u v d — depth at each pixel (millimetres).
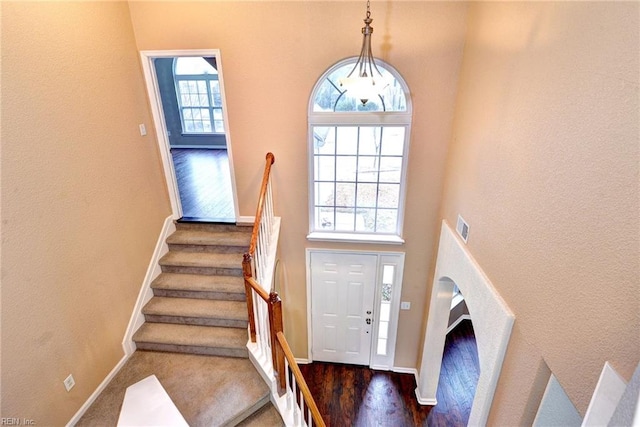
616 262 1332
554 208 1746
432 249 4066
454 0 3033
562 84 1711
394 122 3596
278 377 2748
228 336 3367
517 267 2109
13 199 2139
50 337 2443
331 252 4254
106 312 3016
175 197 4066
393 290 4379
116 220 3123
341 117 3639
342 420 4020
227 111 3639
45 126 2354
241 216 4117
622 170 1310
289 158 3814
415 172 3736
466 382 4492
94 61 2814
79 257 2689
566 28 1694
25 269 2234
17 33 2139
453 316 5348
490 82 2584
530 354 1951
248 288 2895
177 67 7473
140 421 2223
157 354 3361
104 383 2990
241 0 3176
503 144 2338
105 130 2959
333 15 3182
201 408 2811
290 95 3525
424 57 3258
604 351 1391
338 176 3990
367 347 4773
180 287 3617
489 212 2531
